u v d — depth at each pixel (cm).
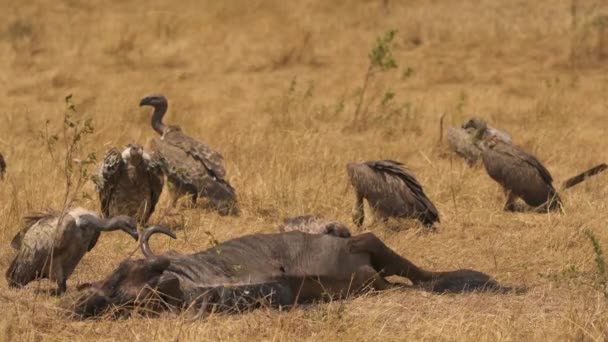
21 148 4862
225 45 8250
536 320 2609
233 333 2466
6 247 3288
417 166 4684
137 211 3566
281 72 7619
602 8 9075
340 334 2473
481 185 4203
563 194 4069
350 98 6550
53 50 8138
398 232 3484
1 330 2439
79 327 2495
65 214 2694
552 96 6431
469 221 3669
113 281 2555
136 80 7219
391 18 9119
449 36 8475
